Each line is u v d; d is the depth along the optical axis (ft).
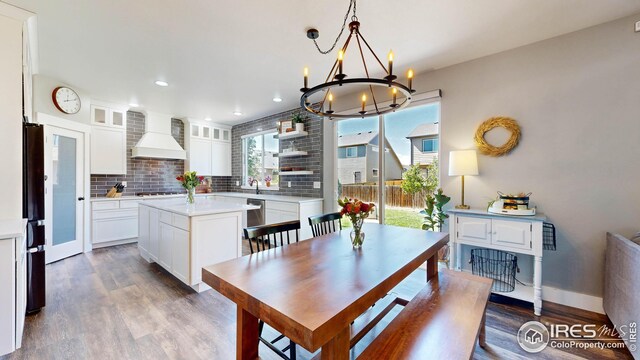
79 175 13.46
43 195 7.98
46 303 8.35
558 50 8.21
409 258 5.49
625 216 7.34
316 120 15.53
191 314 7.77
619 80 7.41
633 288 5.64
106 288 9.51
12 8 6.70
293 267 4.98
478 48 8.93
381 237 7.23
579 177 7.95
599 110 7.66
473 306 5.43
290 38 8.30
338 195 14.74
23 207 7.61
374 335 6.82
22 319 6.44
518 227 7.80
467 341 4.32
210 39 8.36
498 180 9.25
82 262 12.31
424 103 10.84
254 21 7.41
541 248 7.50
